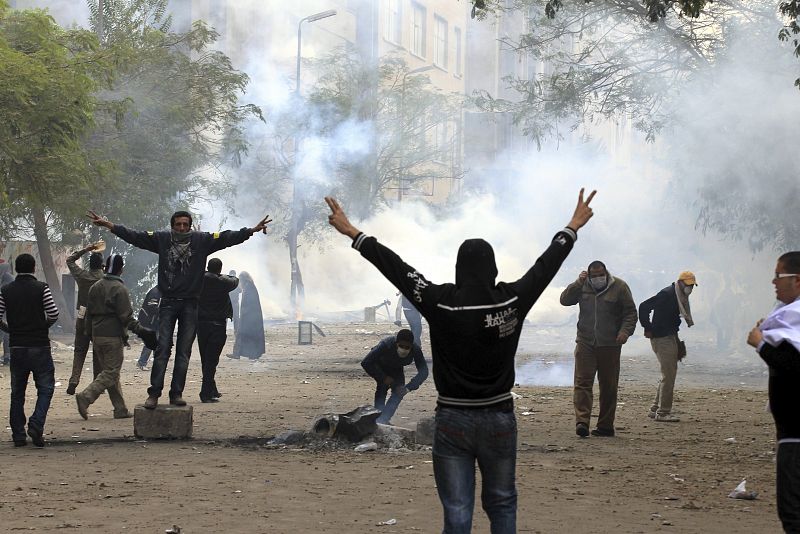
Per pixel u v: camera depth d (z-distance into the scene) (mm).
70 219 31703
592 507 8977
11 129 24375
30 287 12234
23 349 12148
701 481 10484
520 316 5711
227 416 15406
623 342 13938
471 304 5629
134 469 10672
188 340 13219
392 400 13492
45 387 12266
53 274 35219
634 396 19719
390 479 10234
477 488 10062
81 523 8000
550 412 16812
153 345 13906
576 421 13961
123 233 12852
